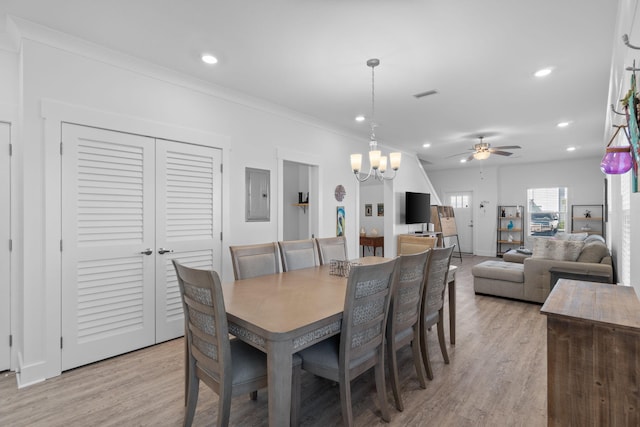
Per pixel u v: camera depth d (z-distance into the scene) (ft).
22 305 7.60
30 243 7.60
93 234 8.55
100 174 8.67
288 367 4.62
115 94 8.93
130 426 6.05
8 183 8.15
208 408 6.64
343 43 8.32
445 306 13.76
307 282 7.72
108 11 7.07
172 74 9.93
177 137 10.16
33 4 6.82
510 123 15.42
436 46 8.46
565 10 6.95
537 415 6.40
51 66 7.90
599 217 24.53
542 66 9.57
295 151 14.01
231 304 5.89
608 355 4.20
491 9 6.91
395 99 12.29
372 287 5.71
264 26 7.59
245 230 12.02
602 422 4.23
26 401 6.83
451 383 7.63
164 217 9.89
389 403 6.86
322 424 6.19
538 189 27.27
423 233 22.72
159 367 8.34
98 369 8.22
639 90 6.22
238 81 10.66
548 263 13.61
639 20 5.47
